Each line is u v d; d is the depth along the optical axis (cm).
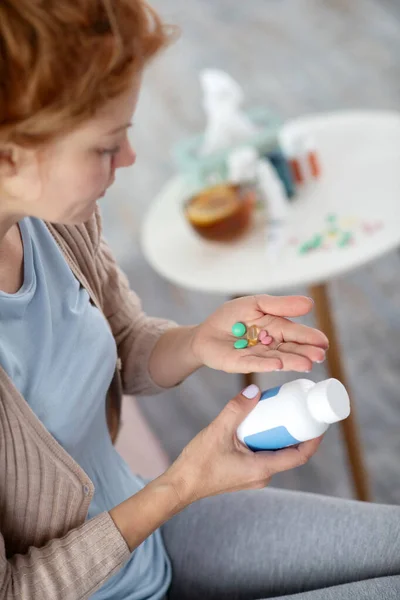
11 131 72
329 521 104
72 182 78
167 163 314
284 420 89
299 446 93
